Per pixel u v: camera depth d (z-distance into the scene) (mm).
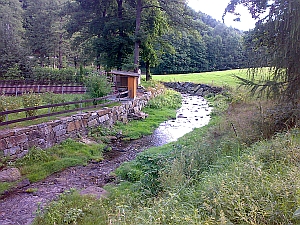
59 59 38156
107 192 5555
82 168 7398
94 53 23047
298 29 6426
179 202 3938
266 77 7699
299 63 6781
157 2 20953
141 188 5449
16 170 6523
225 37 49500
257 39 7926
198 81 29750
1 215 4754
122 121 13125
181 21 20938
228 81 27828
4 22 36188
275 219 2934
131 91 15312
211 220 2973
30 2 41875
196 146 7367
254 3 7898
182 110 17797
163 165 6266
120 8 21906
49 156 7617
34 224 4281
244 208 3188
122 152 9055
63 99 12805
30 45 35719
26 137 7398
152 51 21766
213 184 4027
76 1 21734
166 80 32719
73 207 4711
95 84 13555
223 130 8727
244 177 3928
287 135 5586
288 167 4047
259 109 7996
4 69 30672
